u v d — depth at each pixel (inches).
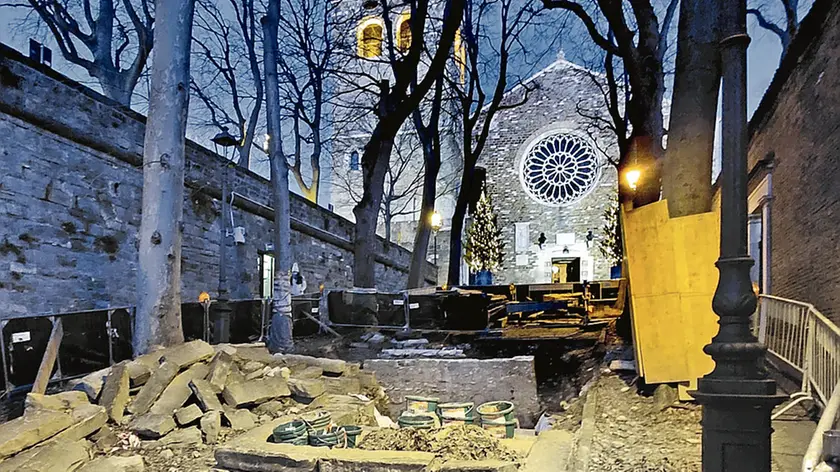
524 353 458.3
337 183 1604.3
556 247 1588.3
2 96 341.4
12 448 178.5
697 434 204.5
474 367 366.9
